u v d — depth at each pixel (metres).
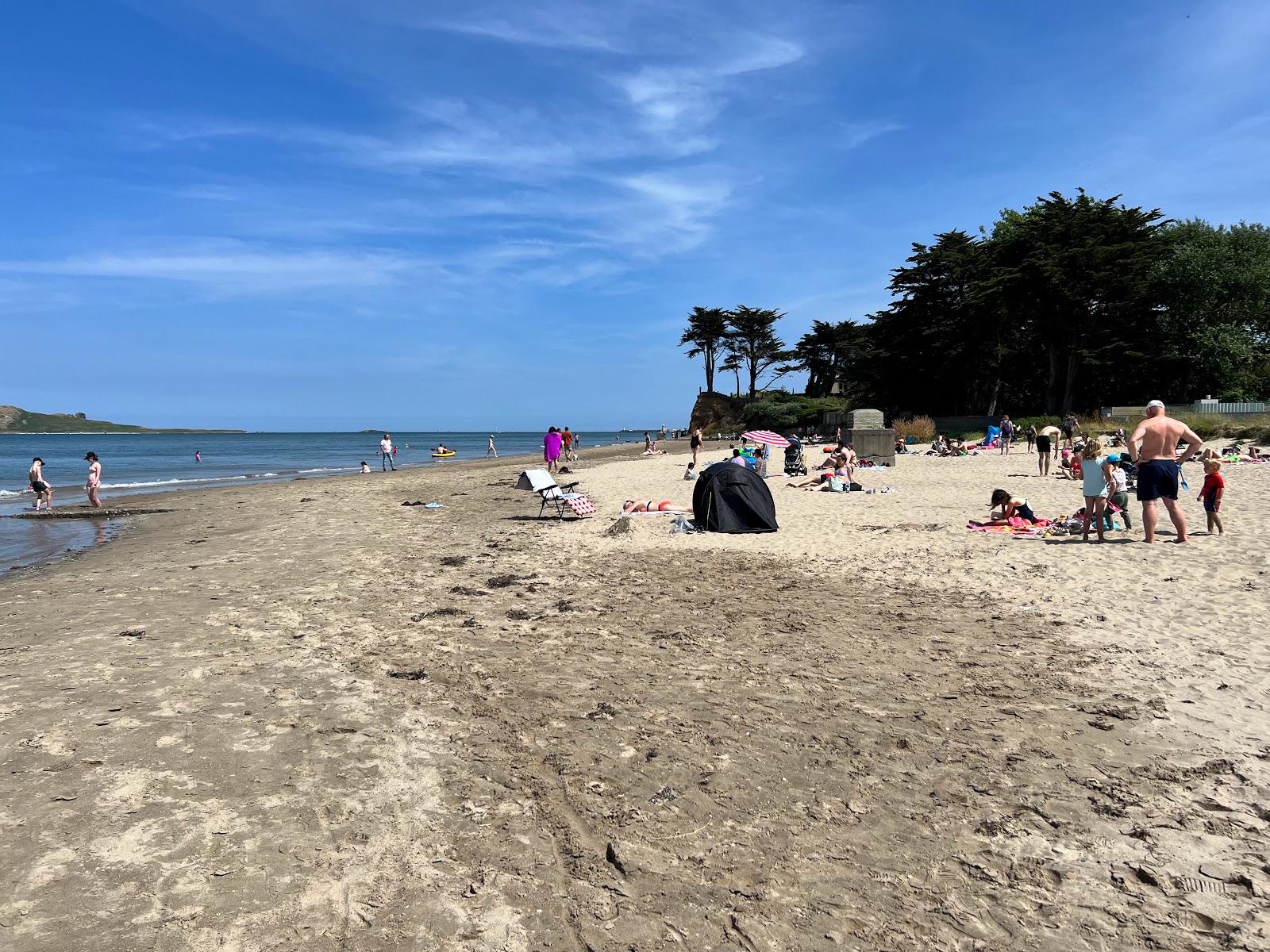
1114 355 43.28
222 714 5.30
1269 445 27.23
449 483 29.16
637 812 3.86
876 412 25.97
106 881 3.27
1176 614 7.16
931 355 51.75
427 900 3.16
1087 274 41.62
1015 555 10.38
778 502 17.25
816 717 5.07
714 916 3.02
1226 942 2.79
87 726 5.08
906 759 4.39
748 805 3.90
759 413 71.31
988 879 3.22
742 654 6.55
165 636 7.48
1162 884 3.14
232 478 39.94
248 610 8.60
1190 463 21.69
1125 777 4.07
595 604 8.60
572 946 2.87
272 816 3.86
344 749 4.70
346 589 9.73
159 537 15.79
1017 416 51.25
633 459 43.25
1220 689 5.24
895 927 2.93
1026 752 4.43
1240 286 43.91
